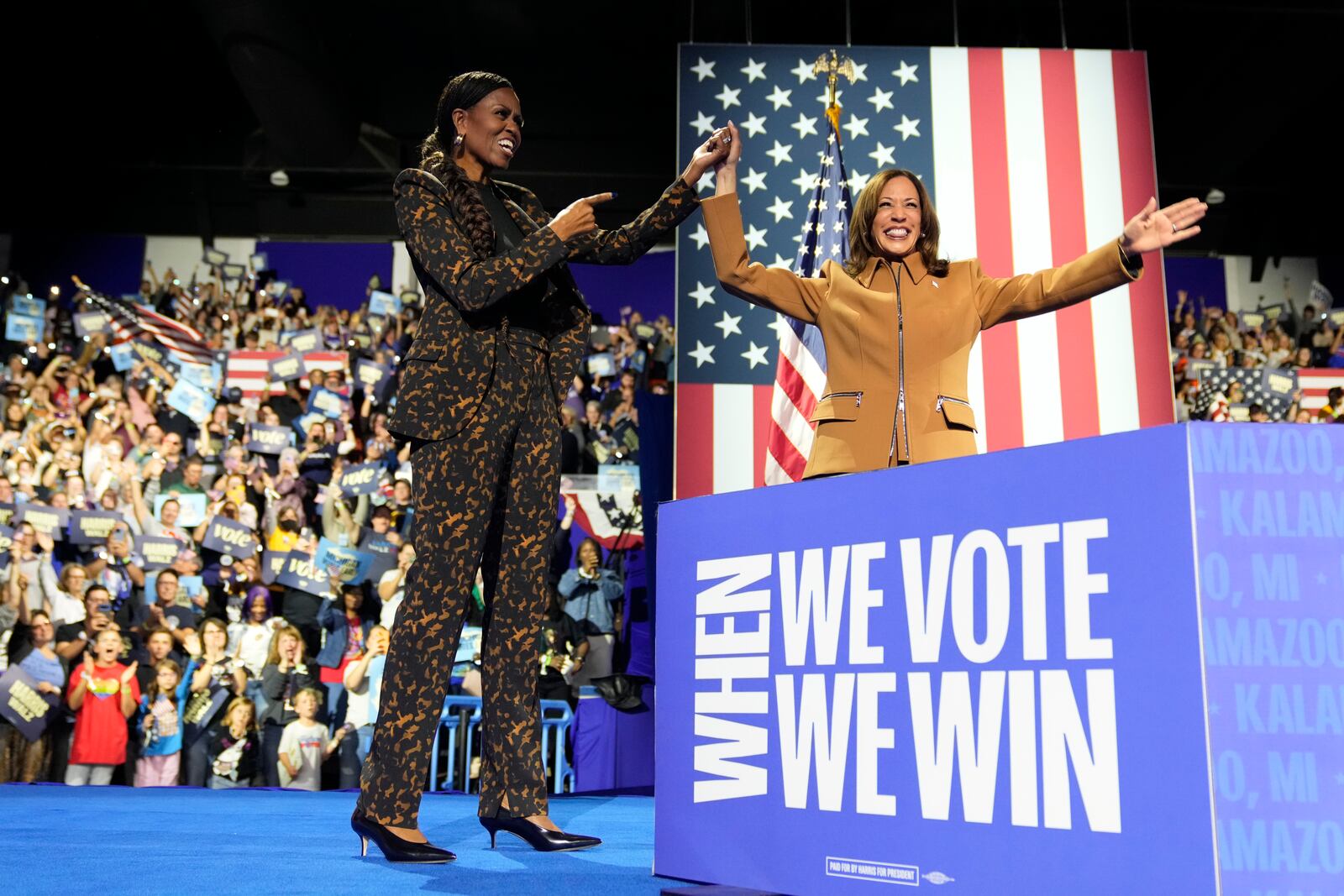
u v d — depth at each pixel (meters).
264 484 7.43
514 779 2.34
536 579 2.37
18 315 9.34
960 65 5.64
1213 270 10.54
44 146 10.40
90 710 6.11
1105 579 1.16
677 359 5.31
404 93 10.59
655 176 10.83
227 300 10.02
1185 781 1.06
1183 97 10.19
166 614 6.61
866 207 2.53
